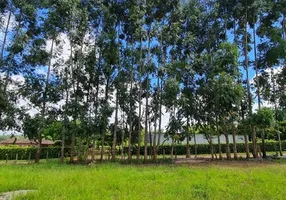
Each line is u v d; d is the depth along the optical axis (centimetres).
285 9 3262
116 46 3069
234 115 3094
